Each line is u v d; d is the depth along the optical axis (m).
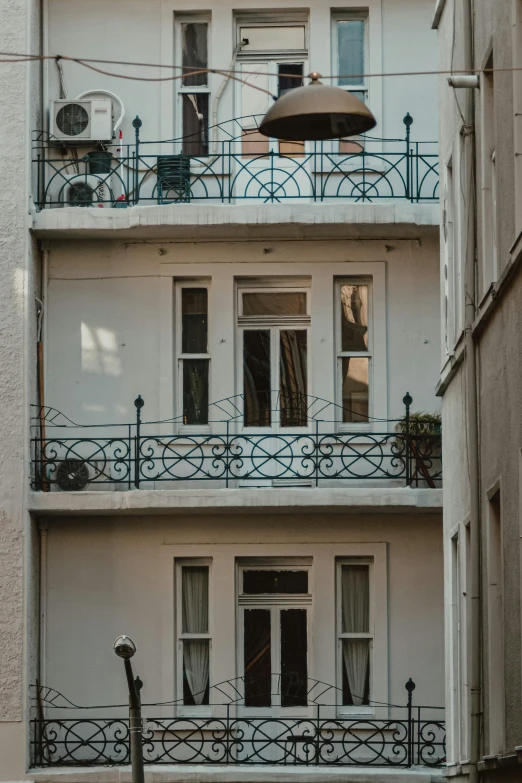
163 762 31.80
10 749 31.00
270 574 33.00
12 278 32.25
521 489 20.88
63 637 32.47
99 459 32.31
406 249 33.31
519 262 20.75
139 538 32.75
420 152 33.53
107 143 33.69
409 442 32.12
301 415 33.28
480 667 23.97
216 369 33.19
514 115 21.31
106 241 33.38
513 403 21.48
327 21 33.78
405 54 33.78
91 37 33.94
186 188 33.25
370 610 32.69
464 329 24.97
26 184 32.38
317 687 32.47
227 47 33.91
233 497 31.67
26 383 32.00
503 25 22.42
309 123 19.88
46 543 32.66
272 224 32.25
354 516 32.72
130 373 33.19
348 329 33.44
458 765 26.58
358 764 31.48
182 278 33.47
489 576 23.66
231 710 32.44
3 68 32.59
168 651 32.47
